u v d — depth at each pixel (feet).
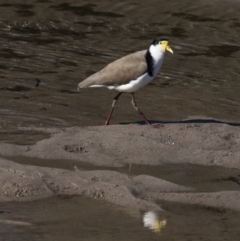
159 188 40.42
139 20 79.15
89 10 81.97
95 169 43.04
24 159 43.75
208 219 36.94
